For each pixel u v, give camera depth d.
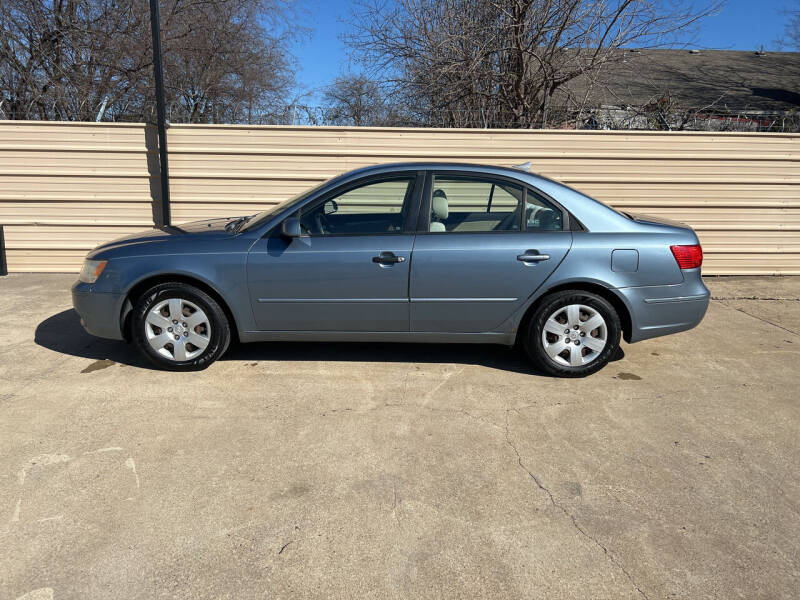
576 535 2.45
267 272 3.97
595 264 3.94
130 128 7.10
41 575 2.17
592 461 3.03
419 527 2.48
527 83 10.06
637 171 7.32
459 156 7.29
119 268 4.03
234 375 4.12
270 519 2.52
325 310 4.04
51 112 12.30
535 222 4.02
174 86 13.06
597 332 4.04
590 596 2.12
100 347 4.67
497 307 4.00
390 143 7.26
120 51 12.34
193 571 2.21
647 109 10.76
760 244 7.50
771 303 6.32
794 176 7.32
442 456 3.06
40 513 2.53
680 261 4.00
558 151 7.28
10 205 7.23
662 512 2.61
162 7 12.80
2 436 3.20
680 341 5.03
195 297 4.01
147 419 3.43
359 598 2.09
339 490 2.75
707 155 7.25
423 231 3.99
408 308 4.02
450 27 10.20
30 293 6.42
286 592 2.12
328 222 4.12
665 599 2.11
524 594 2.12
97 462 2.95
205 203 7.35
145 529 2.44
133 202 7.31
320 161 7.30
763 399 3.84
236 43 14.79
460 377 4.14
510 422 3.46
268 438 3.22
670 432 3.36
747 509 2.64
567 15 9.10
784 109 14.70
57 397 3.71
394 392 3.87
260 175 7.29
